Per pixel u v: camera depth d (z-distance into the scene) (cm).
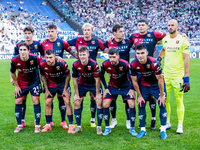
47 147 376
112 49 407
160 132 446
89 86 467
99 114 445
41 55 525
